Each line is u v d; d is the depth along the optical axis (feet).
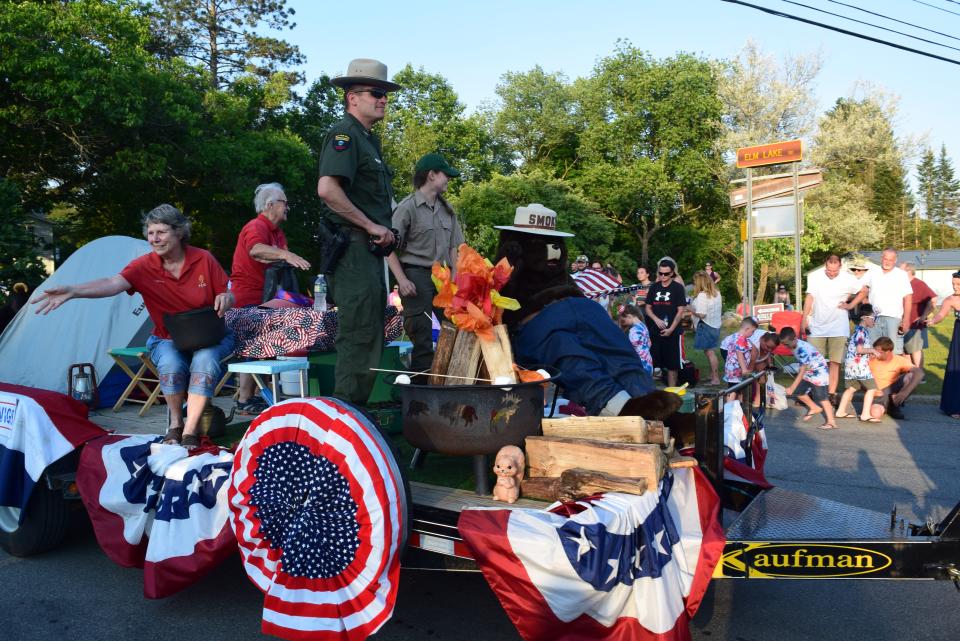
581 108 160.35
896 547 9.70
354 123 12.07
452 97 153.38
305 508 9.75
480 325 10.09
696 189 151.02
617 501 8.88
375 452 9.35
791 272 132.98
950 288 141.90
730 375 30.09
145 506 12.23
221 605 12.96
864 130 150.82
